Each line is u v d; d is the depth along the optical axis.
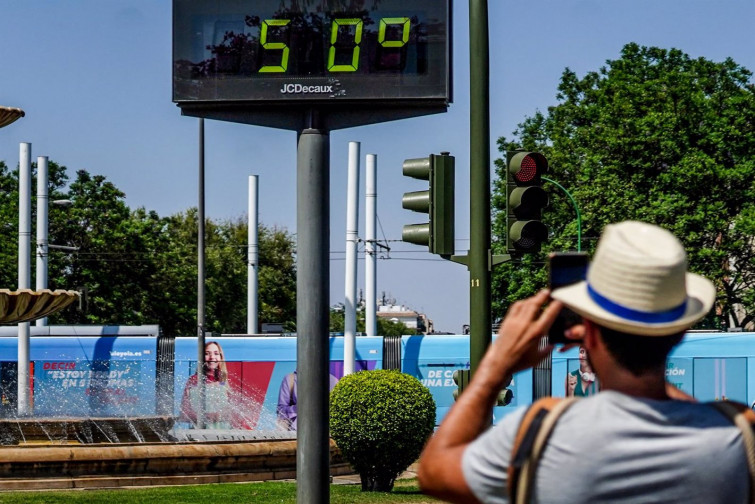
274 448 17.27
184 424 30.84
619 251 2.96
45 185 35.53
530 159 10.16
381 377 17.09
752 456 2.87
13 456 15.29
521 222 10.04
